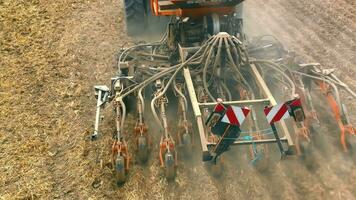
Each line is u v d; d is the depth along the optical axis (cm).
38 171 605
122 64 673
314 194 546
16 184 586
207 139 557
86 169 604
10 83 785
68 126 684
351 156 602
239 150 620
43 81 790
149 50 752
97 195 564
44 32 947
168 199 552
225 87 616
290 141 530
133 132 655
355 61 821
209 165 577
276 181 568
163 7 695
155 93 630
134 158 613
